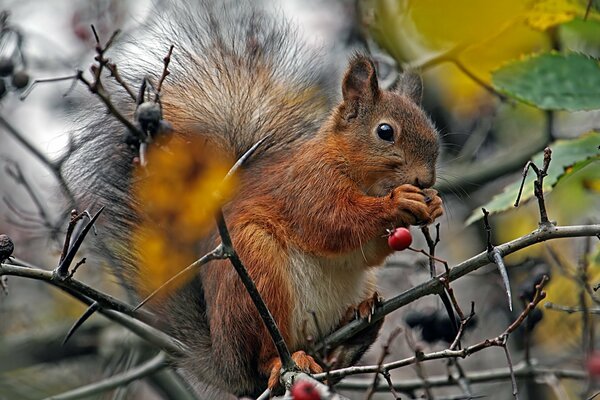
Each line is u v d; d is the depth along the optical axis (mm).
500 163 15234
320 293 11203
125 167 11891
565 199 14680
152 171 8172
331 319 11258
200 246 11484
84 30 15438
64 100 13672
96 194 11984
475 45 12164
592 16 11211
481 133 15805
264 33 13461
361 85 11820
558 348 14625
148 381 14781
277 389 10062
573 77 10508
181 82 12453
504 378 12039
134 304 11711
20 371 15078
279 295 10812
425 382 10383
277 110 12680
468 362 15141
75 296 11250
